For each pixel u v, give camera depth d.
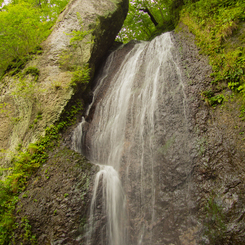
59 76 7.66
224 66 5.46
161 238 4.59
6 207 4.95
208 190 4.51
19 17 7.93
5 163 5.97
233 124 4.81
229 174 4.36
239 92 5.02
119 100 7.81
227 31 5.84
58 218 4.61
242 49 5.29
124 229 5.09
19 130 6.60
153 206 5.01
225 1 6.46
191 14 7.50
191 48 6.71
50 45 8.70
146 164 5.62
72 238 4.40
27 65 8.29
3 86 8.01
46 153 5.96
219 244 3.85
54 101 6.92
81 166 5.49
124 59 9.93
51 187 5.13
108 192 5.25
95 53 9.45
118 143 6.64
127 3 11.62
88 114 8.41
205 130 5.16
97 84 9.77
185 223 4.48
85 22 9.23
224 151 4.65
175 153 5.26
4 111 7.20
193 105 5.63
